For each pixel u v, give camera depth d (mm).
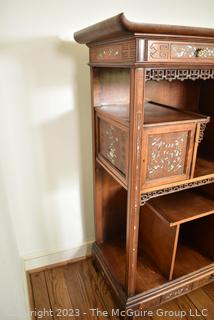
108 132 996
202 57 782
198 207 1104
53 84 1097
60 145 1205
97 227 1355
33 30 999
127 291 1043
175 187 951
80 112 1188
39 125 1136
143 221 1271
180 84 1255
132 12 1126
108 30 711
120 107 1094
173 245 1049
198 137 901
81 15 1048
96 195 1276
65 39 1054
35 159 1183
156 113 981
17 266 1026
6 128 1084
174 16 1206
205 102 1252
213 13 1284
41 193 1258
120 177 937
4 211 893
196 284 1183
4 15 947
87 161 1292
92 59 1016
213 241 1216
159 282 1115
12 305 872
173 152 881
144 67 717
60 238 1396
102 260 1278
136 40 675
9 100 1050
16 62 1014
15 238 1207
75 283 1306
